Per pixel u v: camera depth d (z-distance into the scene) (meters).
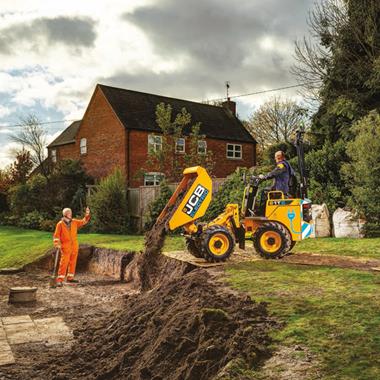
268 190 9.19
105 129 29.83
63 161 29.83
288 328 4.64
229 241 8.60
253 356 4.09
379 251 9.49
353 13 17.94
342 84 18.61
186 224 8.89
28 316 9.73
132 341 6.29
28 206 28.14
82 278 14.62
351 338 4.25
